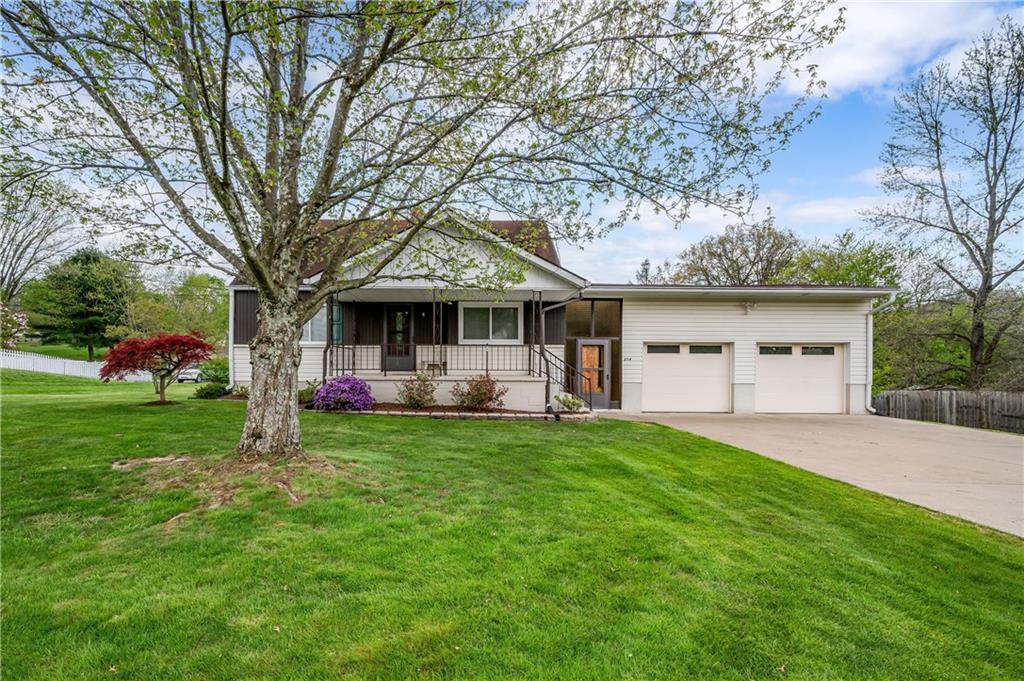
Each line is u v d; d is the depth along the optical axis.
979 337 17.50
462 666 2.28
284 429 5.24
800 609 2.97
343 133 5.60
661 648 2.49
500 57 4.85
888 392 15.47
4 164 4.62
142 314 30.78
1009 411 12.60
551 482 5.34
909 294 19.17
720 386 14.86
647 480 5.74
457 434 8.12
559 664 2.32
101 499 4.21
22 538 3.48
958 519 4.96
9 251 25.70
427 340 13.47
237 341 13.75
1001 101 16.25
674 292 14.20
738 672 2.36
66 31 4.16
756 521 4.57
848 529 4.51
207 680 2.15
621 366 14.69
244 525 3.76
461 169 5.82
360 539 3.60
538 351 13.47
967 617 3.04
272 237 5.14
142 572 3.05
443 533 3.78
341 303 13.45
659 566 3.43
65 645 2.35
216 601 2.75
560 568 3.31
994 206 16.91
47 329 32.00
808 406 14.78
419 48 5.17
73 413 9.02
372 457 5.93
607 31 4.89
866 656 2.57
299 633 2.49
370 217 5.36
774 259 27.11
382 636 2.49
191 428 7.42
